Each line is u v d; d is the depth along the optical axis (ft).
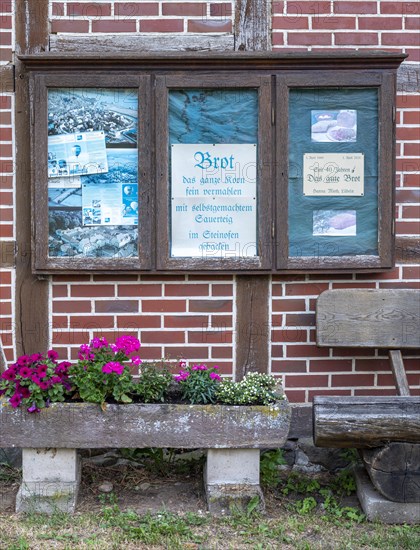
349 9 14.90
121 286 14.94
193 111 14.71
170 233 14.79
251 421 12.99
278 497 13.94
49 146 14.62
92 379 13.04
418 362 15.28
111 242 14.79
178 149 14.73
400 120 15.03
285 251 14.79
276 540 12.37
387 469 12.72
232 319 15.07
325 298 14.71
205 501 13.60
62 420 12.92
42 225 14.58
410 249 15.17
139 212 14.67
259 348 15.10
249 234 14.85
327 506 13.48
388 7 14.93
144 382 13.47
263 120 14.65
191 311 15.02
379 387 15.20
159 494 13.93
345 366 15.19
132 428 13.00
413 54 15.02
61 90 14.58
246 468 13.20
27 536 12.26
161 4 14.76
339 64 14.65
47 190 14.61
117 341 13.39
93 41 14.75
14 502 13.53
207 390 13.41
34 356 13.32
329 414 12.68
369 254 14.98
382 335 14.73
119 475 14.66
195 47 14.80
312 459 15.19
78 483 13.51
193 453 15.03
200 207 14.80
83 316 14.94
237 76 14.57
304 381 15.19
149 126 14.61
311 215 14.90
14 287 14.90
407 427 12.57
